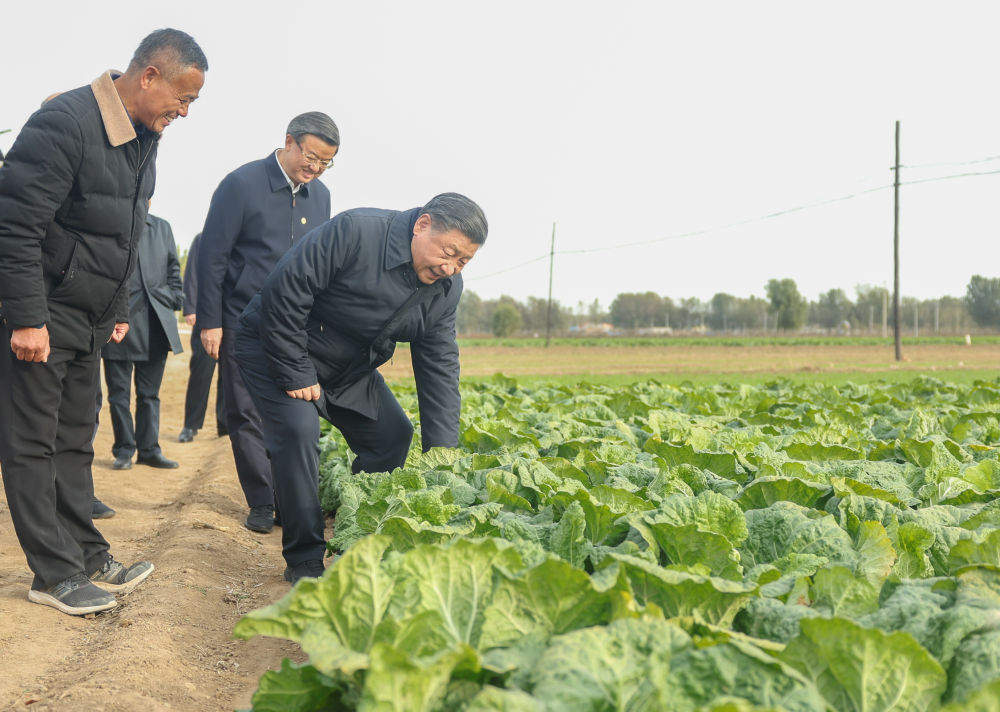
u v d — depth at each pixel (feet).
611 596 7.17
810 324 536.42
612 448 15.71
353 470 15.96
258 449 19.43
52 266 12.44
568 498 10.66
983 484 14.14
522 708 5.67
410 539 9.94
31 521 12.95
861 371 97.55
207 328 18.44
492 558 7.51
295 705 7.30
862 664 6.53
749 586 7.86
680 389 35.01
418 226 12.91
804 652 6.79
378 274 13.14
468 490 12.16
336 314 13.50
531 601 7.28
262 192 18.38
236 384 19.04
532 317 460.55
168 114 12.66
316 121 17.33
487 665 6.45
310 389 13.52
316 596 7.00
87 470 14.32
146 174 13.25
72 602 13.07
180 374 69.31
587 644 6.32
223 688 10.91
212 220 18.34
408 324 13.84
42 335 12.14
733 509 10.23
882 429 22.86
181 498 22.66
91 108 12.10
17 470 12.78
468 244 12.71
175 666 11.07
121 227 12.82
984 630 7.05
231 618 13.57
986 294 459.73
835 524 10.07
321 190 19.43
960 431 20.90
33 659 11.41
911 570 9.89
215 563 16.19
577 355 165.48
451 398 15.02
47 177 11.72
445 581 7.39
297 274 12.83
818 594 8.32
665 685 6.23
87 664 11.14
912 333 419.33
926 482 14.38
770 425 20.94
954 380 73.51
